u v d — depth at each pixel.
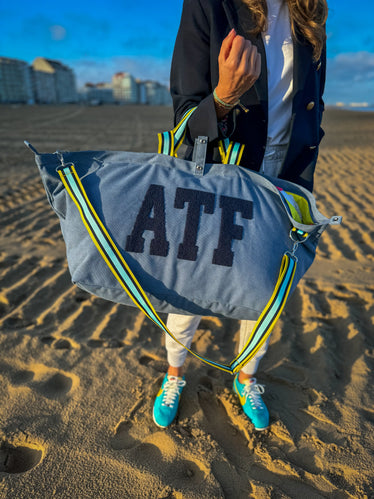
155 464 1.50
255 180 1.19
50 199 1.16
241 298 1.12
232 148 1.23
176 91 1.35
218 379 1.99
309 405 1.83
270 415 1.77
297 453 1.58
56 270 3.13
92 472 1.46
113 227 1.09
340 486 1.44
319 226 1.13
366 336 2.33
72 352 2.15
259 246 1.11
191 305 1.18
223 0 1.23
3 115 25.78
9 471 1.49
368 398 1.86
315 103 1.34
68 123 18.05
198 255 1.10
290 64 1.28
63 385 1.93
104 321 2.47
